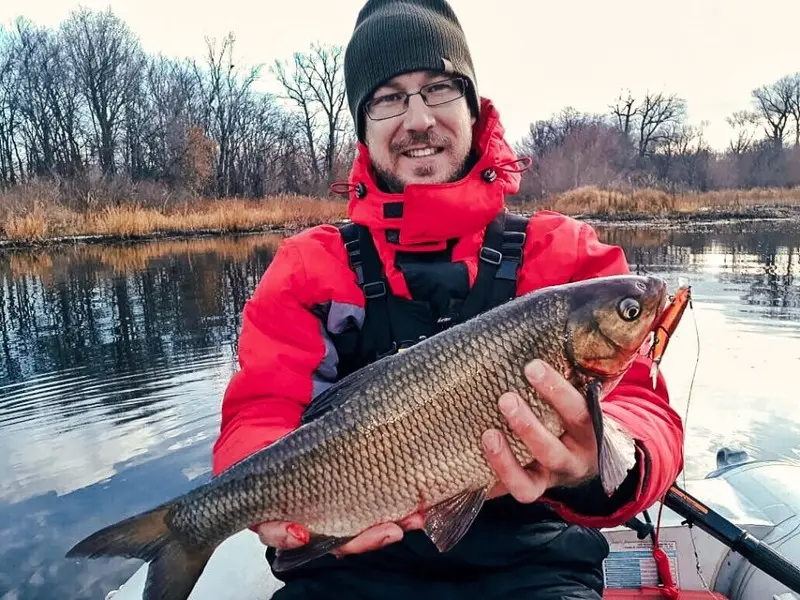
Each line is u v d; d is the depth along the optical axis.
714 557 0.98
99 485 1.65
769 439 1.74
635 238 7.02
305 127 16.16
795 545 0.96
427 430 0.62
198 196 12.30
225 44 14.61
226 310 3.65
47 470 1.73
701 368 2.32
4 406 2.20
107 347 2.92
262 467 0.66
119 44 13.75
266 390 0.77
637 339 0.62
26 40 13.39
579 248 0.79
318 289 0.79
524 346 0.61
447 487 0.62
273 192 14.90
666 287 0.63
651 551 0.97
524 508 0.71
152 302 3.93
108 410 2.14
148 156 13.70
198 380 2.43
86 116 13.83
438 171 0.84
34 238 7.29
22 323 3.45
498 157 0.80
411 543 0.69
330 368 0.78
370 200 0.82
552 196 12.41
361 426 0.63
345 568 0.72
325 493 0.65
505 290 0.76
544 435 0.57
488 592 0.67
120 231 7.98
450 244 0.81
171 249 6.94
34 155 13.39
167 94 14.31
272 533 0.66
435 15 0.86
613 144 19.02
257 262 5.67
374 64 0.85
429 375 0.62
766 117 21.58
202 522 0.68
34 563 1.37
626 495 0.64
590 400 0.59
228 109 14.73
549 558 0.69
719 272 4.47
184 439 1.92
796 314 3.14
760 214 10.34
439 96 0.85
